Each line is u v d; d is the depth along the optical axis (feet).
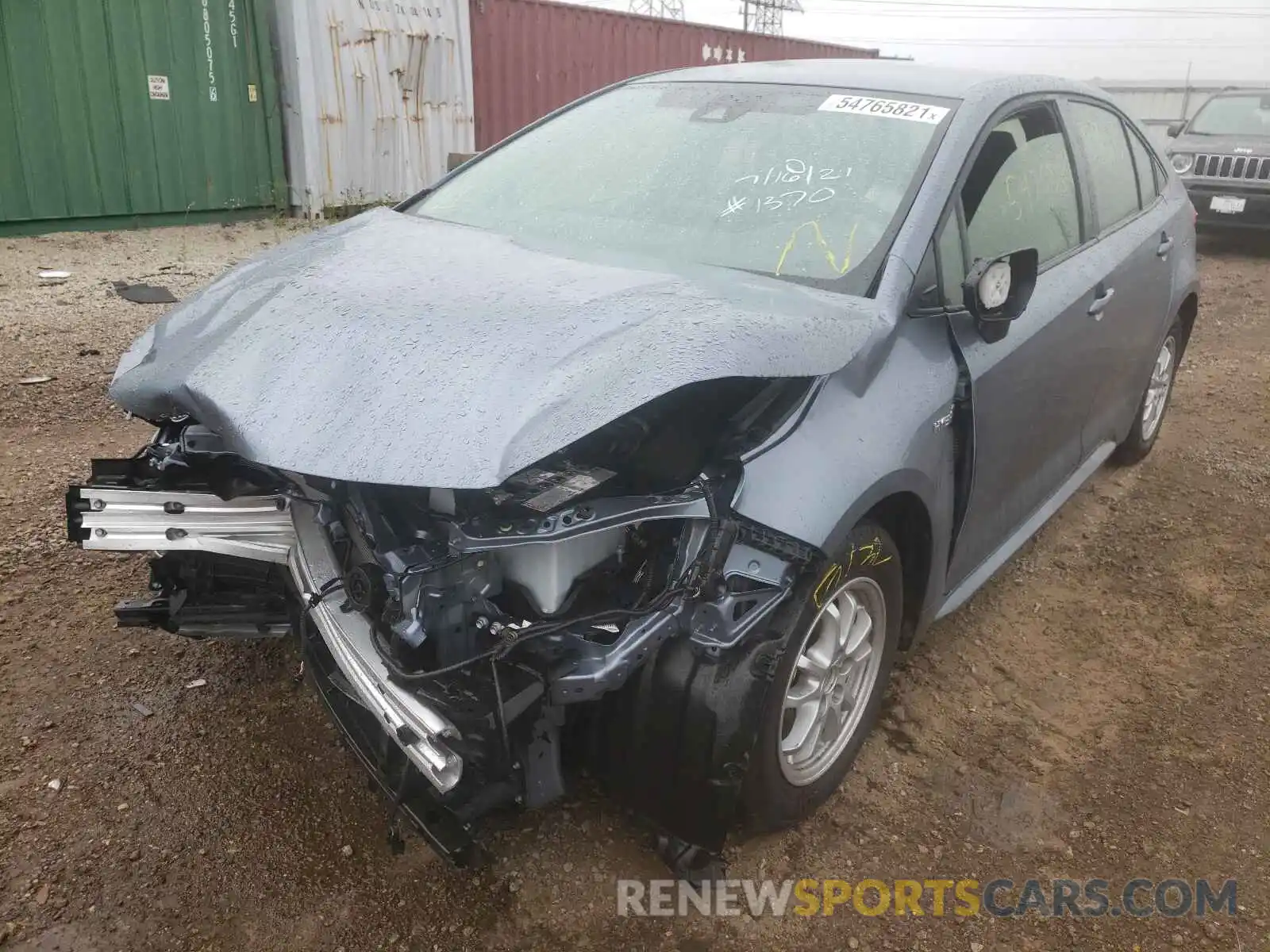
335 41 34.99
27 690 9.91
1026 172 11.17
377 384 6.96
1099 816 9.18
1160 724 10.50
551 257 8.92
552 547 6.98
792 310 7.80
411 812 7.08
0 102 29.96
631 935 7.69
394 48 36.52
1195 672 11.45
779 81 11.40
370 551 7.32
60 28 30.45
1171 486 16.53
